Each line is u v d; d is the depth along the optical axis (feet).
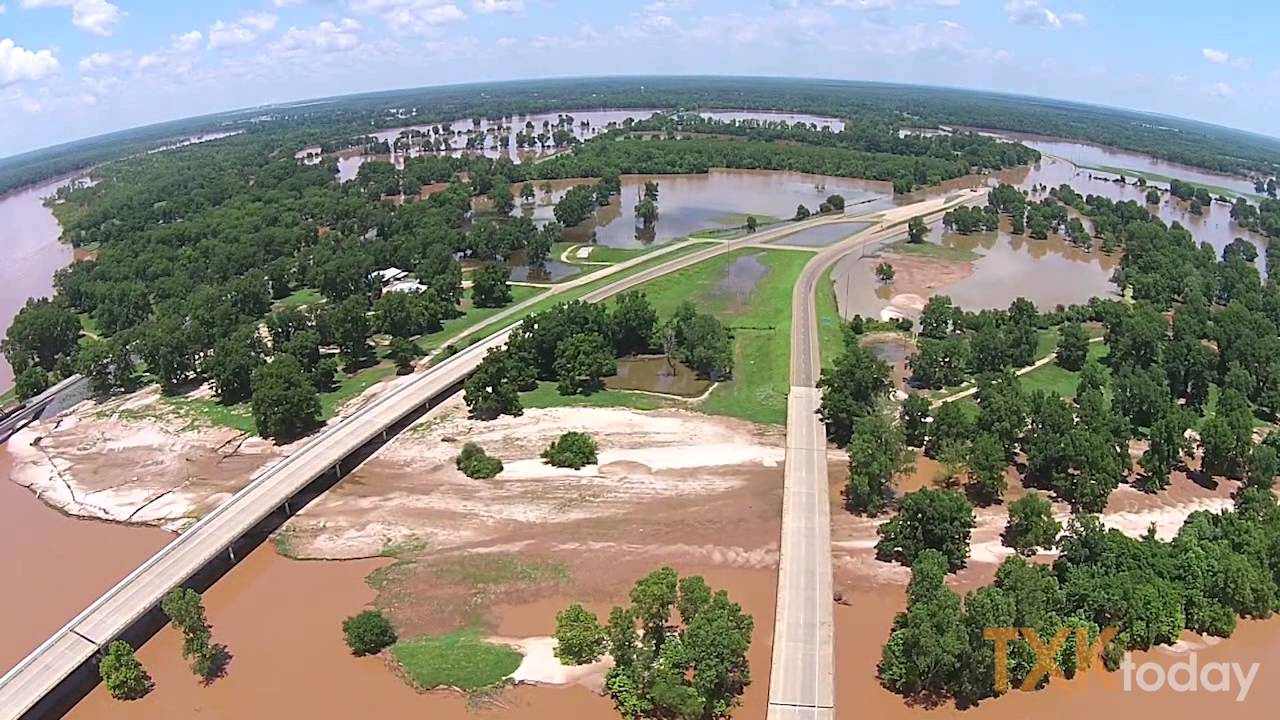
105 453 422.82
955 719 241.96
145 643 284.20
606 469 390.01
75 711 254.06
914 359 490.90
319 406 440.45
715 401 463.01
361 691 257.55
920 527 313.53
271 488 357.41
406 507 362.33
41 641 289.74
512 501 364.99
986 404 402.52
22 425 460.14
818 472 372.79
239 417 454.81
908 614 260.21
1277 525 303.68
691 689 241.55
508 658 269.44
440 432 430.20
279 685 261.24
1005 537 333.01
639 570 317.83
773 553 327.47
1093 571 278.67
